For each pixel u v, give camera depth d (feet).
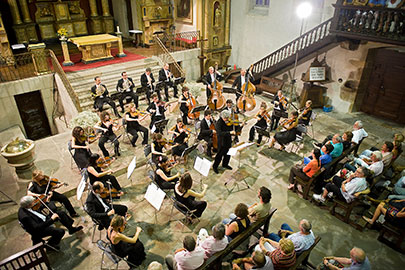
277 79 39.86
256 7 42.91
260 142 27.91
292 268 13.57
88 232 18.17
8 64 33.71
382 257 16.71
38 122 36.14
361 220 19.15
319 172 20.16
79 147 21.13
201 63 45.88
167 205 20.43
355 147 25.55
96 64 38.55
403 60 31.14
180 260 12.96
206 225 18.75
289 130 25.58
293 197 21.43
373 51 32.58
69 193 21.06
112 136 24.11
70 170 23.38
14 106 33.06
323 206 20.51
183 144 24.07
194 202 17.81
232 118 25.35
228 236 14.97
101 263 15.99
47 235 16.14
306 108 27.84
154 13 47.44
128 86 31.63
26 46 43.09
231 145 24.14
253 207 15.90
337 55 34.88
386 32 26.50
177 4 47.70
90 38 38.96
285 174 23.97
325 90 37.50
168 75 34.73
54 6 44.93
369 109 35.81
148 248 17.02
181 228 18.51
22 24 42.55
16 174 23.03
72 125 24.66
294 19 37.50
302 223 14.08
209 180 23.11
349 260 14.15
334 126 32.60
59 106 36.29
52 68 36.55
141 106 34.37
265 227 16.89
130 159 24.76
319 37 32.30
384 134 31.09
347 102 35.86
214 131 24.44
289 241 12.99
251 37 44.21
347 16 29.25
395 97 33.01
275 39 40.81
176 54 43.06
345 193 18.47
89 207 16.16
